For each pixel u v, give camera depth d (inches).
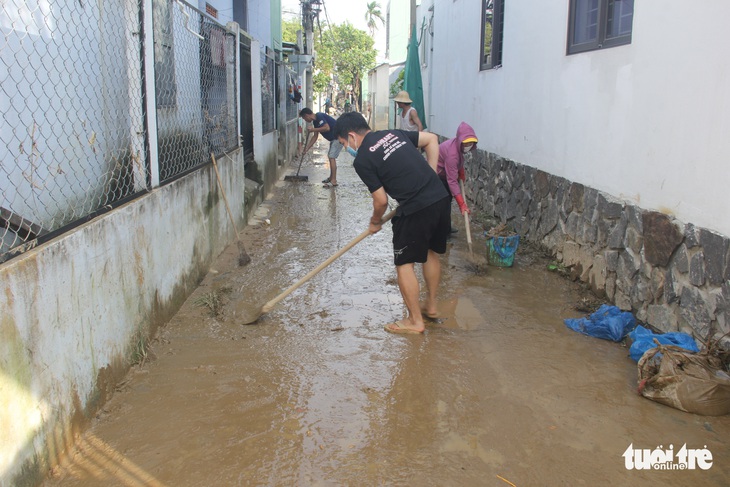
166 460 111.0
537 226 263.4
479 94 361.1
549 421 126.5
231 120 293.0
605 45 197.3
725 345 136.3
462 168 240.1
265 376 144.4
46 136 139.0
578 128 218.8
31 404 99.1
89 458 111.5
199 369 147.3
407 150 165.8
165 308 172.9
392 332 172.1
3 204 121.2
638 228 174.6
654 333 165.6
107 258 131.4
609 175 195.0
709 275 141.3
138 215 150.8
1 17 120.6
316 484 105.3
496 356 157.3
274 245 269.7
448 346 163.5
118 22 170.9
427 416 128.0
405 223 165.3
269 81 443.5
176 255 184.1
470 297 203.6
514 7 287.6
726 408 129.5
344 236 288.5
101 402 127.8
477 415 128.6
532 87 267.4
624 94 183.3
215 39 276.5
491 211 336.5
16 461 94.7
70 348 113.5
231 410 128.8
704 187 143.9
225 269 230.5
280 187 448.8
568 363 153.7
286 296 194.1
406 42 899.4
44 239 110.0
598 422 126.3
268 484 105.0
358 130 169.9
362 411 129.6
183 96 242.7
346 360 154.2
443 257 252.7
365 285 214.2
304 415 127.4
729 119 134.1
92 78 162.1
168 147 199.8
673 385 131.3
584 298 202.4
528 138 274.7
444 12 469.1
